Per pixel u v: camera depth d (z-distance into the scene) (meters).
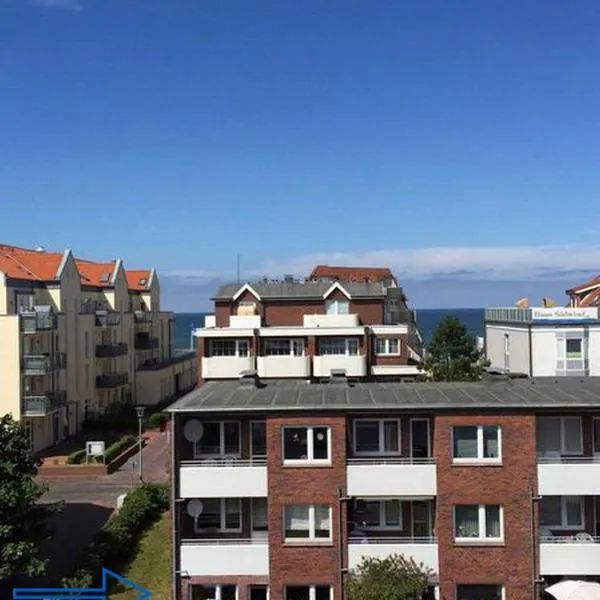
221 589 26.19
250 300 63.81
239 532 27.36
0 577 26.59
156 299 90.38
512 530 25.47
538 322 49.22
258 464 26.47
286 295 63.62
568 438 26.56
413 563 25.30
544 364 49.19
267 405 25.95
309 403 26.22
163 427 66.56
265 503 27.42
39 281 60.22
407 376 56.53
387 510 27.22
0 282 54.16
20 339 53.97
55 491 45.81
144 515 37.34
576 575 25.80
